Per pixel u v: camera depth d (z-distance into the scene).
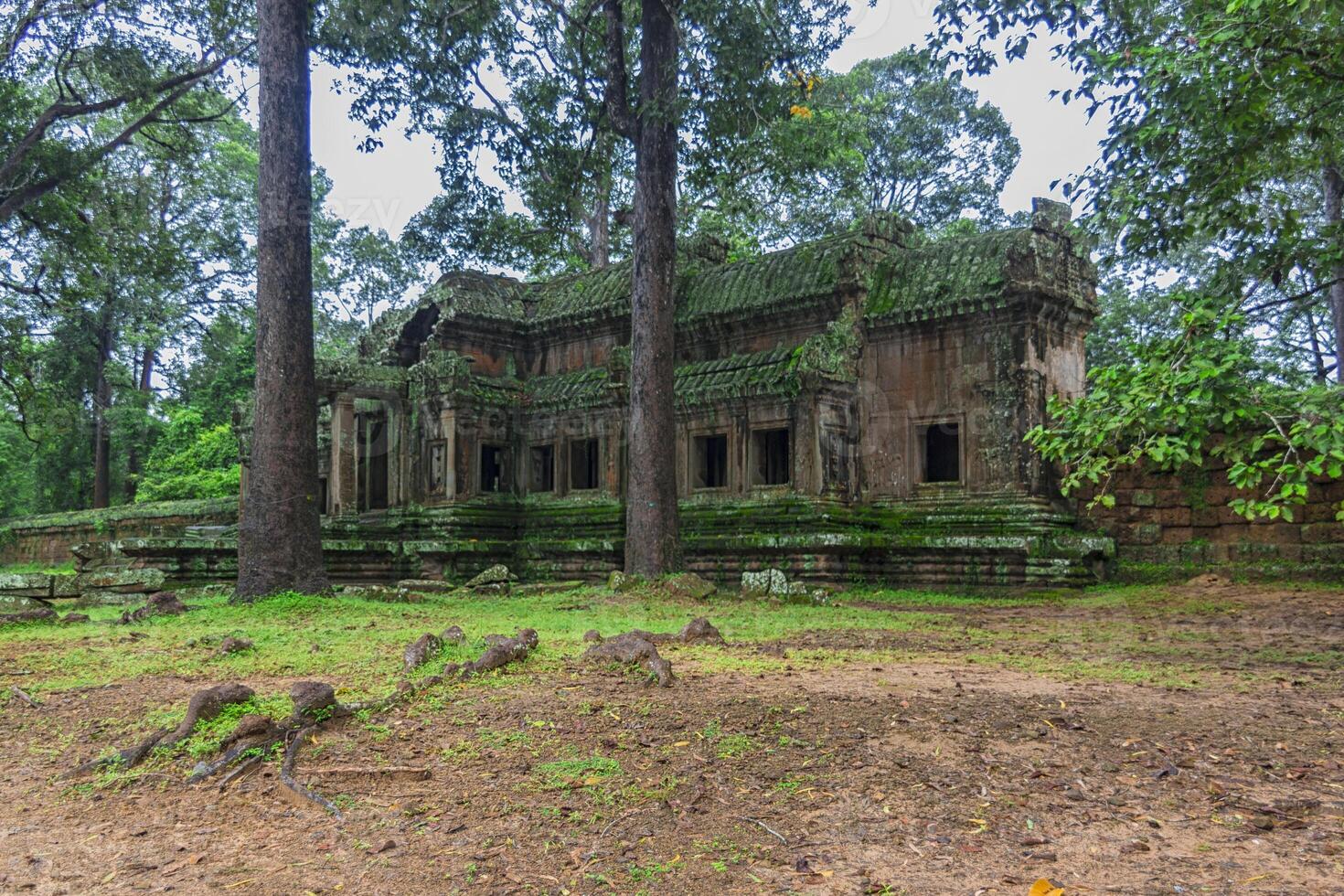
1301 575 15.16
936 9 10.30
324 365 23.17
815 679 7.21
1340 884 3.43
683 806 4.29
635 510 17.39
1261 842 3.86
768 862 3.70
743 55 16.81
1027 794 4.45
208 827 4.20
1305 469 6.39
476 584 17.59
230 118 37.31
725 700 6.23
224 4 21.80
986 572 17.38
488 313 24.44
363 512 24.73
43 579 15.93
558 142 21.75
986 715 5.92
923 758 5.00
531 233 24.47
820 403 18.95
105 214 26.70
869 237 20.56
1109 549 16.89
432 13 18.08
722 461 22.14
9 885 3.60
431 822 4.16
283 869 3.70
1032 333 18.02
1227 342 6.82
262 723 5.30
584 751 5.12
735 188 24.42
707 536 19.52
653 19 17.62
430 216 23.38
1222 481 16.34
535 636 8.51
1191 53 8.32
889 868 3.63
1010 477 17.88
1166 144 8.96
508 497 23.61
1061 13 9.87
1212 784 4.58
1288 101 9.07
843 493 19.11
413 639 9.86
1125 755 5.06
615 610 13.60
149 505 32.09
